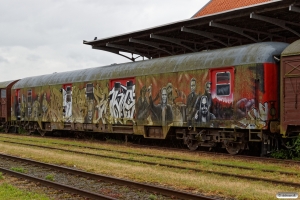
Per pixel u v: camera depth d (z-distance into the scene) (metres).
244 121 15.28
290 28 18.14
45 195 9.25
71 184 10.70
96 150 18.30
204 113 16.75
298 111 13.76
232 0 25.89
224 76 16.09
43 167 13.38
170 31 20.42
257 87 14.91
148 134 19.84
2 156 15.80
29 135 28.97
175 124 18.02
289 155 14.73
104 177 10.89
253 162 13.99
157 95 18.95
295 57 13.91
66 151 17.89
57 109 25.89
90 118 23.16
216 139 16.73
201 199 8.28
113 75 21.66
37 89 28.02
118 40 23.47
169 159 14.92
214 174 11.61
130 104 20.52
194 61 17.38
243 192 9.11
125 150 18.09
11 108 31.17
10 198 8.92
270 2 15.41
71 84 24.75
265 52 14.92
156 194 9.26
